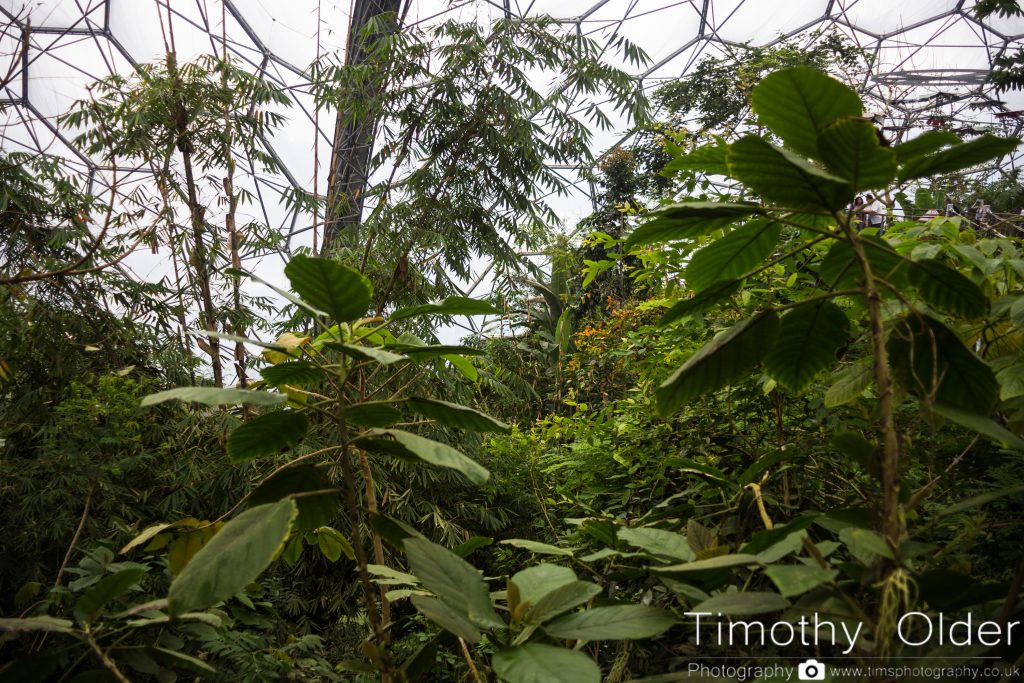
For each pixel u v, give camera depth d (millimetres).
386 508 3818
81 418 3105
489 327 6090
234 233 4543
